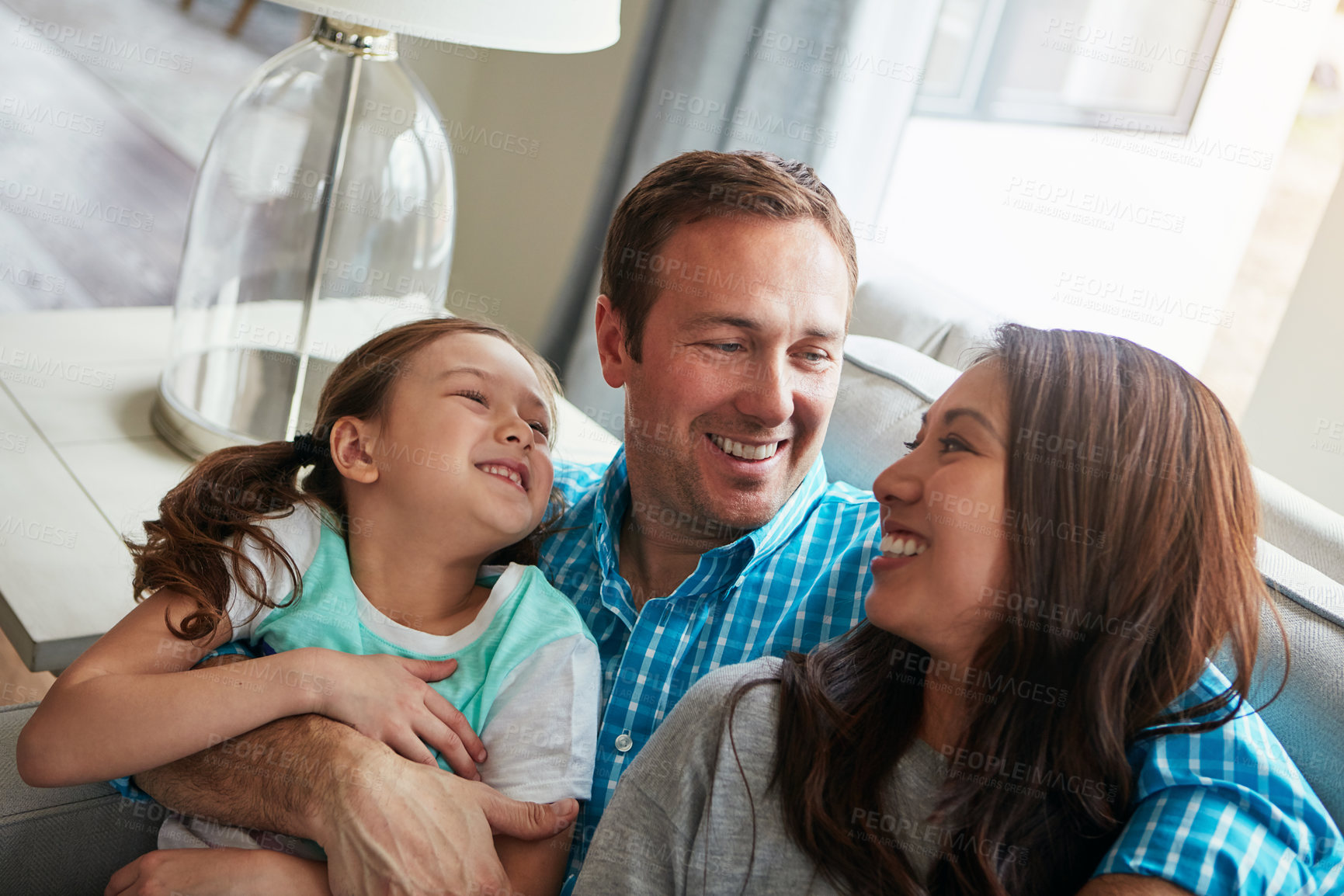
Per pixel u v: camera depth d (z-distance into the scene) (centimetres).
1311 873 55
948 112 203
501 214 242
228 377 122
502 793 72
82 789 75
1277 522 85
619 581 85
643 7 199
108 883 73
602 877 66
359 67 119
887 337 123
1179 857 54
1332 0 162
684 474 82
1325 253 138
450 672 77
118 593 94
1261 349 166
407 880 64
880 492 67
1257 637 62
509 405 81
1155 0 179
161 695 68
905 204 206
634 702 79
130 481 110
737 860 64
